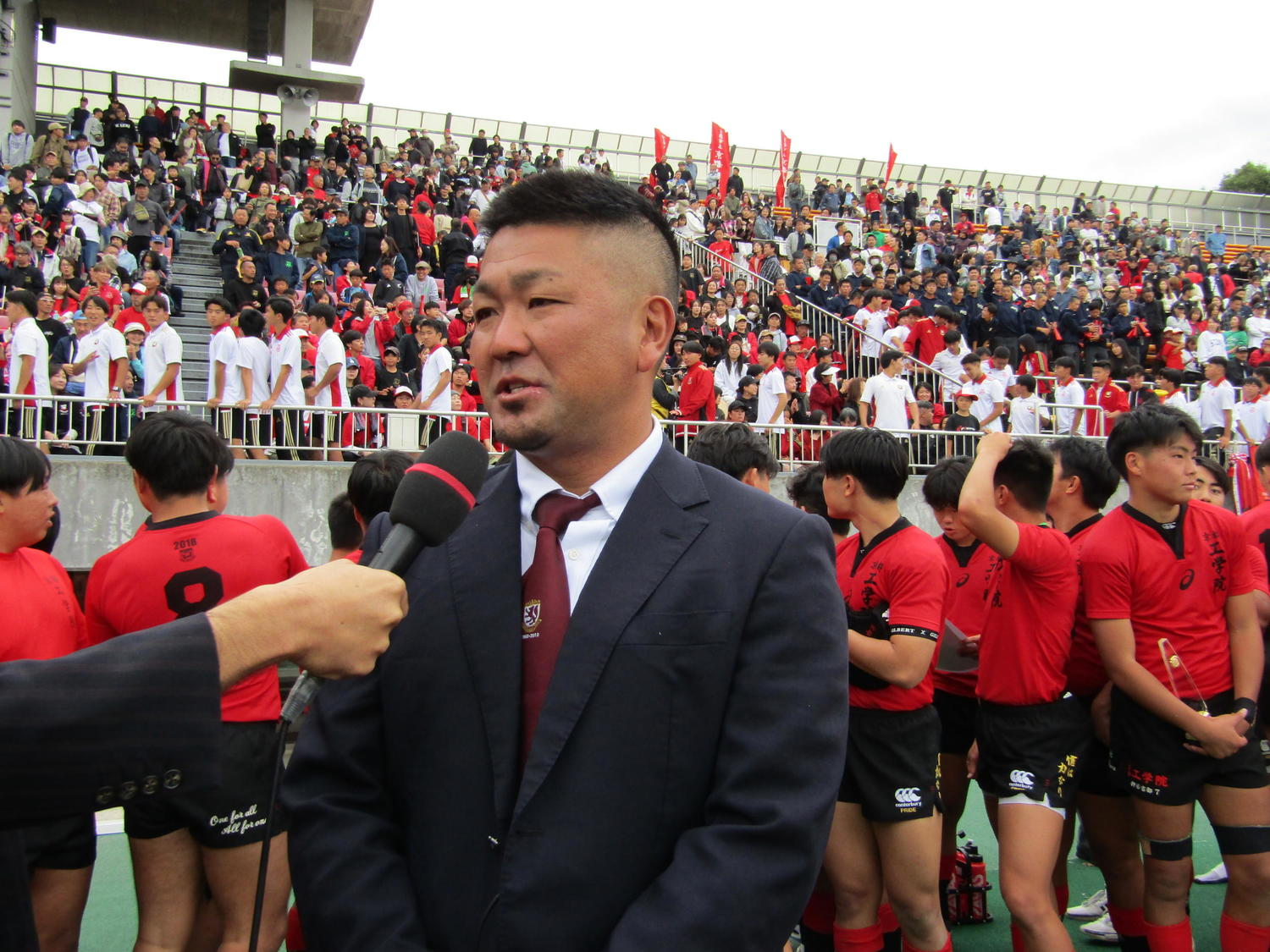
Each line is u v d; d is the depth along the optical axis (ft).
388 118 81.15
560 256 4.81
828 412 36.22
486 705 4.79
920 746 9.66
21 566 9.05
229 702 9.23
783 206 80.53
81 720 3.65
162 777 3.79
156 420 9.75
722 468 11.34
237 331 30.32
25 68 59.57
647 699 4.64
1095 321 52.85
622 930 4.31
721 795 4.61
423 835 4.81
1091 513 12.66
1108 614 10.21
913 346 42.32
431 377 26.76
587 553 5.09
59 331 28.55
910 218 79.61
